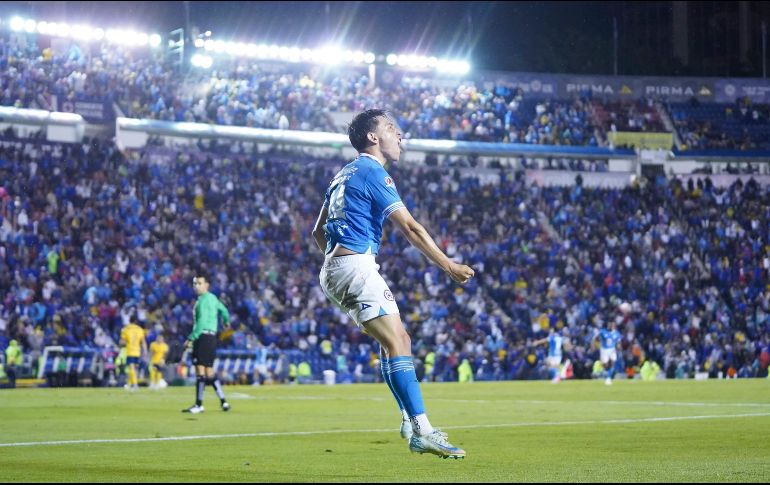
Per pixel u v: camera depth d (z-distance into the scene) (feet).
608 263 137.08
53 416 45.52
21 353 93.15
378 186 19.86
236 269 119.14
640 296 134.21
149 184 124.47
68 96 129.08
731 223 146.82
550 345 106.11
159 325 103.65
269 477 19.85
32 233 110.93
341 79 153.99
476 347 118.73
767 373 126.82
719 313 133.18
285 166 137.08
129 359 85.56
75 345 98.53
